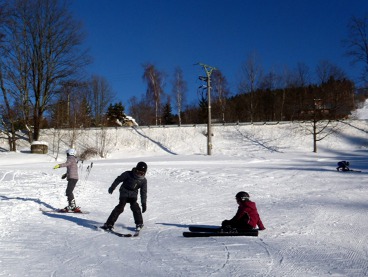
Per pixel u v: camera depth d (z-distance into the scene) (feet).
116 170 74.28
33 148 129.18
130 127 152.46
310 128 138.10
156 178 61.26
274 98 192.75
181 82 190.49
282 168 73.67
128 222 29.09
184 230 26.27
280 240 22.56
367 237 22.97
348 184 49.83
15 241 22.62
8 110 132.57
